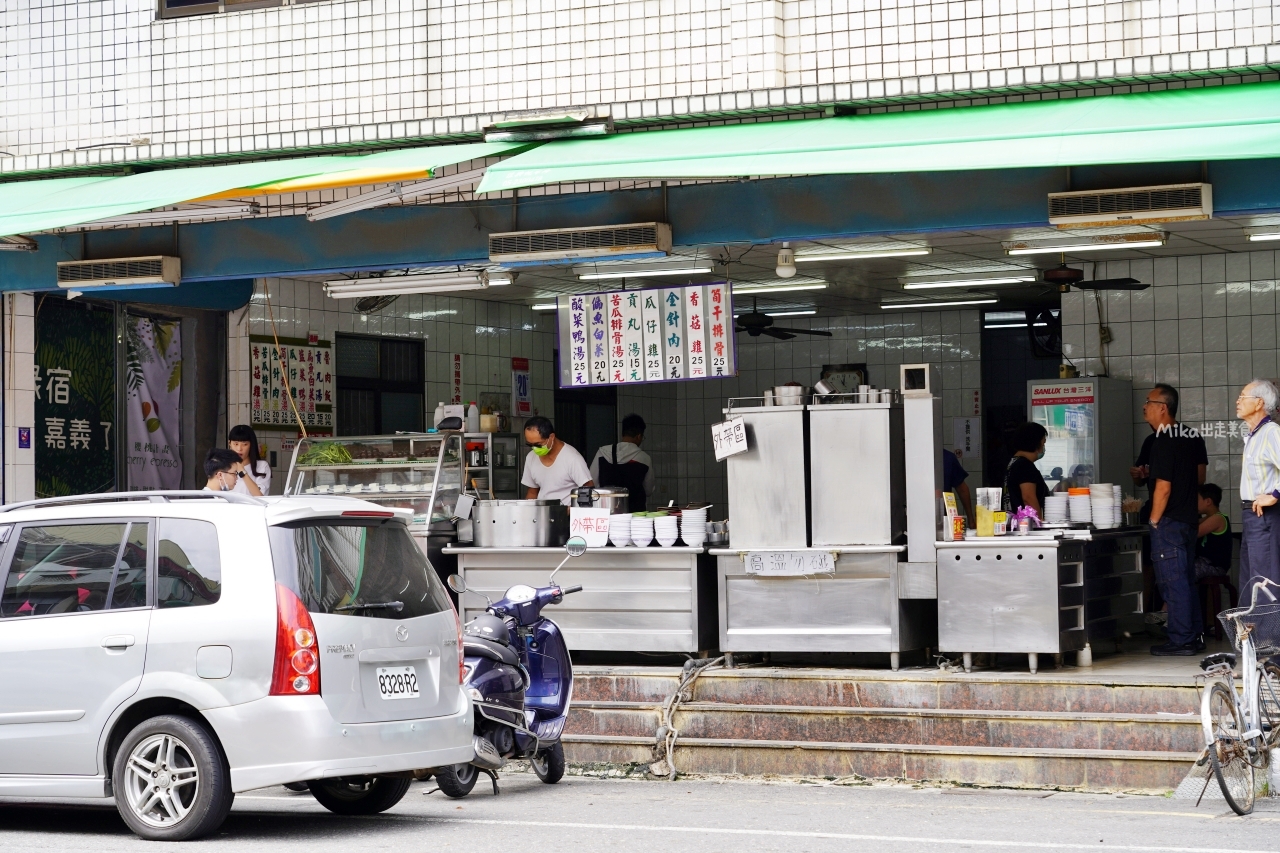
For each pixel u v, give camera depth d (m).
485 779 20.33
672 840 14.64
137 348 28.61
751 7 22.36
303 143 24.28
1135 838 14.74
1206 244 27.28
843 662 22.33
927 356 38.25
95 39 26.67
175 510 15.36
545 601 19.47
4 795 15.18
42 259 26.20
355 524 15.78
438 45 24.50
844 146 19.12
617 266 27.42
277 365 29.73
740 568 21.67
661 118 22.34
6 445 26.28
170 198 21.28
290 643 14.41
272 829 15.63
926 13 21.73
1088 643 21.41
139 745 14.70
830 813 16.70
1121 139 17.84
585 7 23.62
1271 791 17.78
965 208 21.20
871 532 21.17
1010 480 25.47
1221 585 26.62
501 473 32.66
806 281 31.16
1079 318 30.05
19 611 15.47
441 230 24.28
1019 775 18.80
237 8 25.86
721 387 40.88
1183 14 20.44
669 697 21.20
